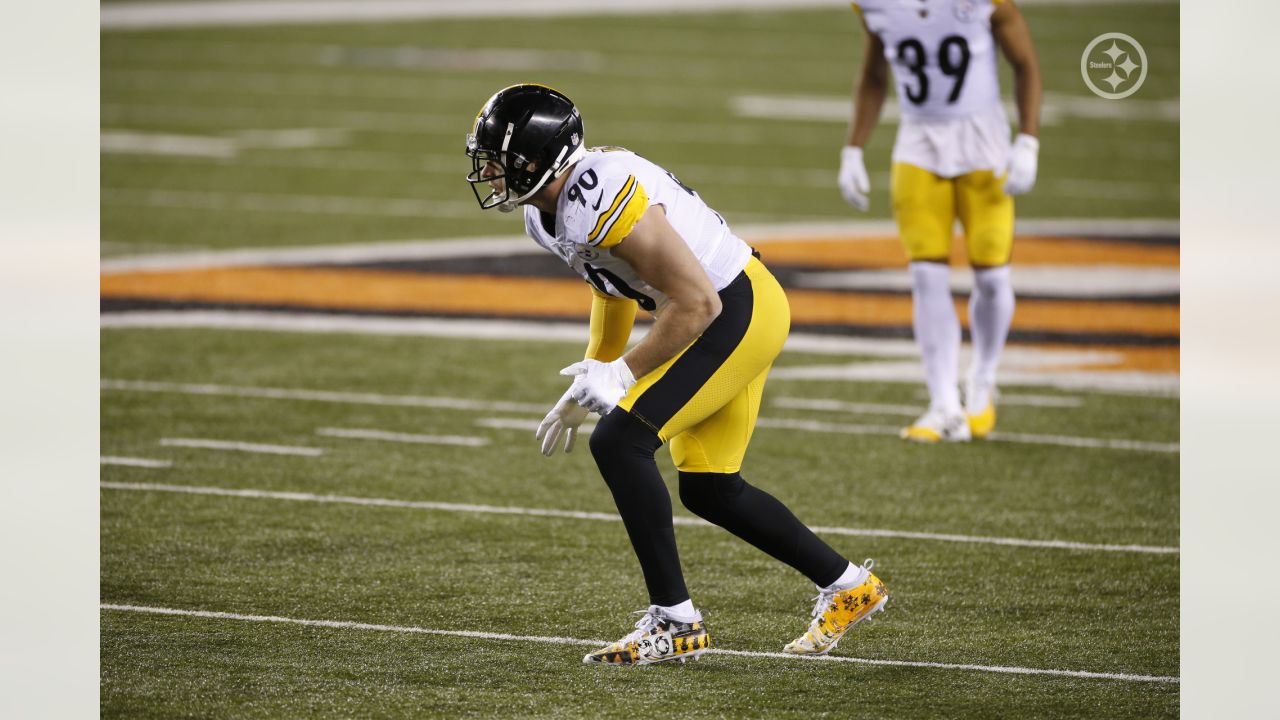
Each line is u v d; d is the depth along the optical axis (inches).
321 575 591.8
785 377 940.6
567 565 608.4
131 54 2305.6
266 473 731.4
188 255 1242.6
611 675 492.1
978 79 796.0
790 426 834.2
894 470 756.0
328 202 1464.1
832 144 1779.0
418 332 1029.2
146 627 533.0
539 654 511.2
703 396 473.4
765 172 1621.6
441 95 2054.6
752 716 459.5
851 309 1102.4
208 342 991.6
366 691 476.1
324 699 469.7
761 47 2443.4
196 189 1504.7
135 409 840.9
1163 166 1674.5
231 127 1836.9
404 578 589.3
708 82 2164.1
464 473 738.8
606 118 1897.1
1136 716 467.5
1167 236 1352.1
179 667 496.1
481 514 675.4
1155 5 2716.5
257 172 1594.5
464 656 508.4
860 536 652.1
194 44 2394.2
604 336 515.2
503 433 810.8
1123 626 549.0
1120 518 684.7
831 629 504.1
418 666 498.3
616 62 2298.2
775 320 482.3
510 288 1160.2
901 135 818.2
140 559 606.9
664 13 2721.5
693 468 489.4
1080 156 1716.3
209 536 637.3
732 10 2763.3
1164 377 951.0
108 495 692.1
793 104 2021.4
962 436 812.0
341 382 906.1
